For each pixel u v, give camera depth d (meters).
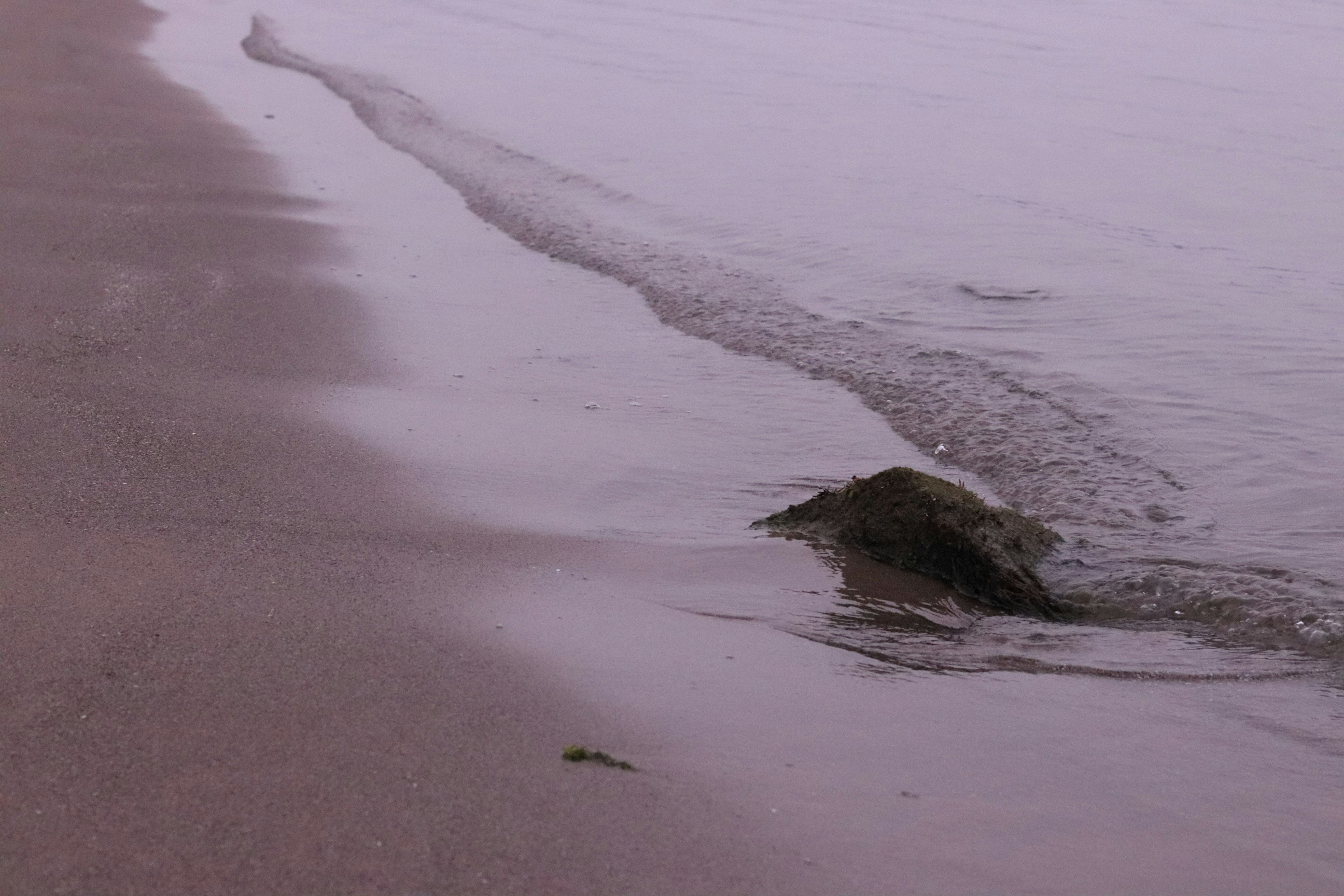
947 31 27.38
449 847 3.02
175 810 3.09
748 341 8.30
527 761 3.44
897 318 8.76
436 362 7.57
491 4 30.09
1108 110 18.34
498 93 18.20
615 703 3.83
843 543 5.29
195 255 9.47
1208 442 6.47
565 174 13.24
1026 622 4.79
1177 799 3.50
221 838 2.99
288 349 7.49
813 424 6.90
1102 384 7.35
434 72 20.02
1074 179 13.70
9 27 21.89
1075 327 8.52
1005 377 7.48
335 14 27.69
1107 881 3.09
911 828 3.27
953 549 5.02
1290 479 5.99
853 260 10.27
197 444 5.84
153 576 4.42
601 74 20.27
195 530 4.90
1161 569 5.04
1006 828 3.30
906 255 10.41
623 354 8.02
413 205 12.02
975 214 11.93
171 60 20.19
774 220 11.53
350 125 15.95
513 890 2.89
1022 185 13.28
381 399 6.80
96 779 3.19
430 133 15.27
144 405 6.29
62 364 6.79
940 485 5.16
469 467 5.92
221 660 3.86
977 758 3.66
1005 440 6.54
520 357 7.82
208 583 4.41
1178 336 8.26
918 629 4.63
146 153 13.09
